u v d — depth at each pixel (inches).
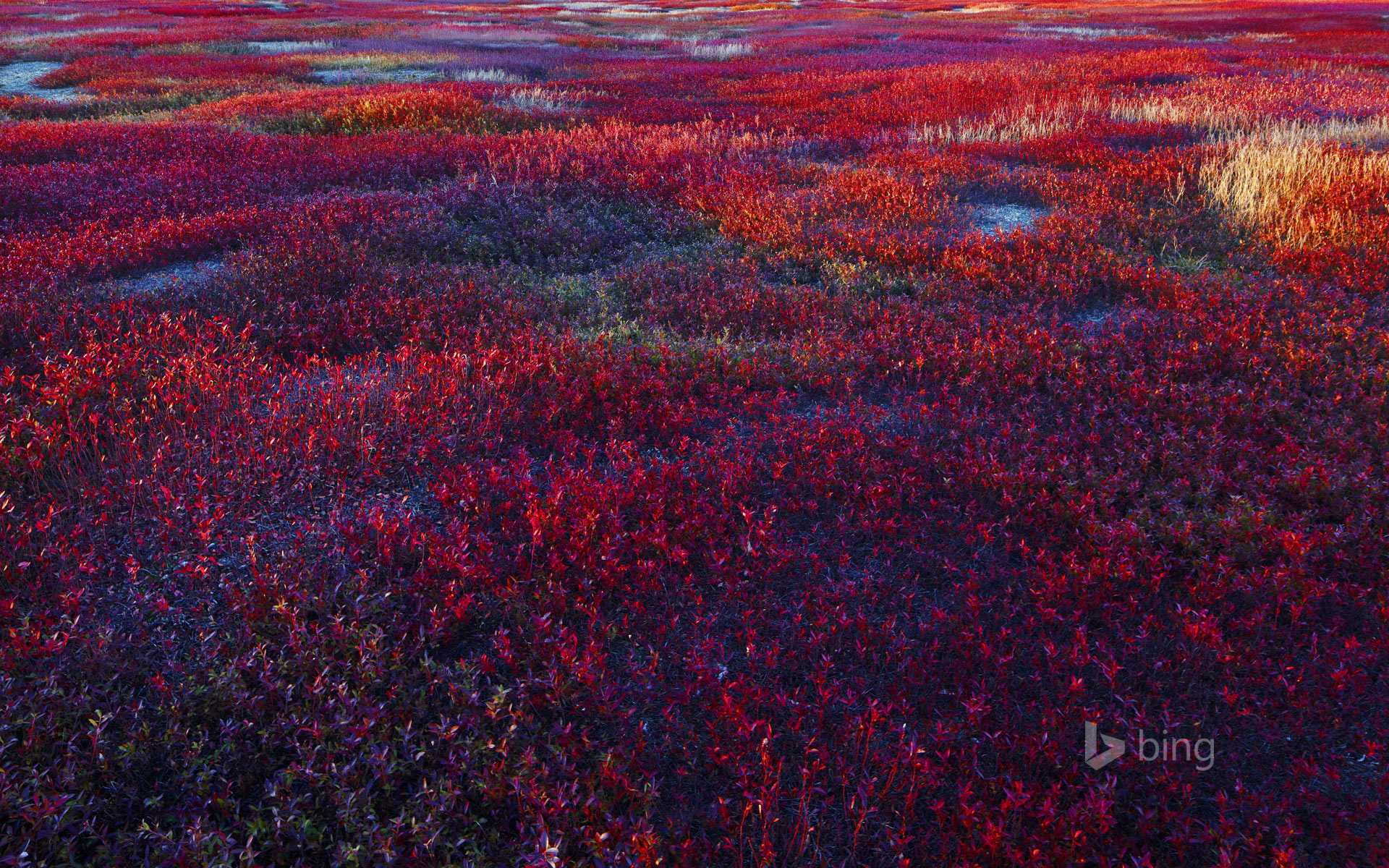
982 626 131.2
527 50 1298.0
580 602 136.5
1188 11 1961.1
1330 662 123.0
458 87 840.9
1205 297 273.3
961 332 250.4
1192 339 245.3
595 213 408.8
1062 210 388.8
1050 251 327.6
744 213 388.2
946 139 574.6
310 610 132.9
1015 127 603.2
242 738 111.6
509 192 419.2
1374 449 182.9
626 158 503.5
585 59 1189.1
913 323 260.7
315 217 365.7
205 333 236.4
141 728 108.3
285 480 173.8
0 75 1012.5
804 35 1528.1
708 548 154.3
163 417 191.2
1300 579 135.8
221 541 151.4
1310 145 470.9
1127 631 134.4
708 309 280.8
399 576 142.7
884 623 131.1
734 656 132.4
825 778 111.2
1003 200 442.3
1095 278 303.3
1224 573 139.8
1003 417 201.8
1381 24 1485.0
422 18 1929.1
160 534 148.8
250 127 655.8
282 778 102.7
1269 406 197.8
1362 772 111.0
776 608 139.8
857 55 1189.7
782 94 846.5
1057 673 124.1
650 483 167.9
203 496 158.4
